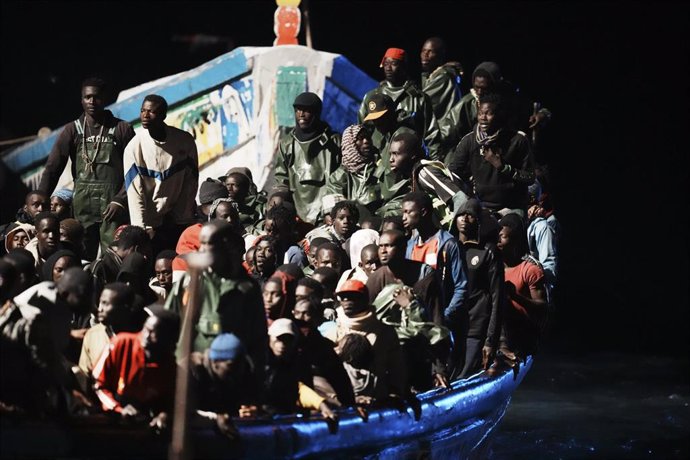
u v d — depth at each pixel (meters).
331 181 35.66
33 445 19.92
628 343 51.97
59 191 33.88
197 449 20.47
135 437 20.27
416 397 24.95
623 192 72.94
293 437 21.59
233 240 21.39
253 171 43.62
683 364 47.72
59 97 70.50
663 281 64.81
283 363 22.39
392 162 31.91
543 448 34.59
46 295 22.39
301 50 43.44
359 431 23.08
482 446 30.66
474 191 33.88
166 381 20.91
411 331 24.75
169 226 31.06
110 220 31.36
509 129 33.81
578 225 71.94
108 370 20.91
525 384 43.88
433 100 38.84
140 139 30.52
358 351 23.45
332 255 28.34
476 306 28.53
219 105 43.59
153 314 20.66
